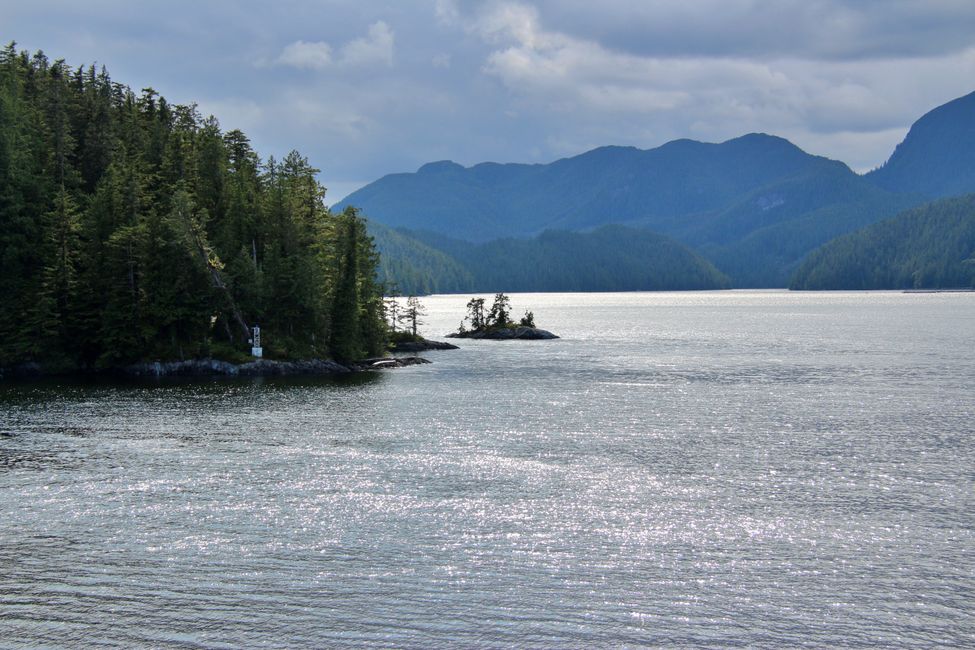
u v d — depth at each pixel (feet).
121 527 138.72
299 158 477.77
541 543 132.57
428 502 153.79
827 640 102.37
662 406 271.08
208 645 100.48
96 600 111.86
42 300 340.39
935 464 185.37
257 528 138.82
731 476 174.29
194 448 198.18
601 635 103.09
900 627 105.50
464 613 108.37
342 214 462.60
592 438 215.10
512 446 203.82
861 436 218.59
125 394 290.56
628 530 138.82
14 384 314.76
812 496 159.33
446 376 361.10
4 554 126.82
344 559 125.49
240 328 374.22
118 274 354.54
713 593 114.62
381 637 102.32
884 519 145.07
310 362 371.56
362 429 225.35
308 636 102.53
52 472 173.27
